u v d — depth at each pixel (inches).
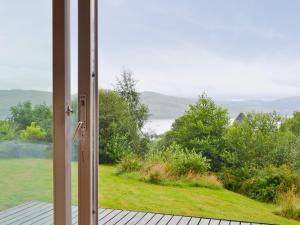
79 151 72.1
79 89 71.4
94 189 75.9
